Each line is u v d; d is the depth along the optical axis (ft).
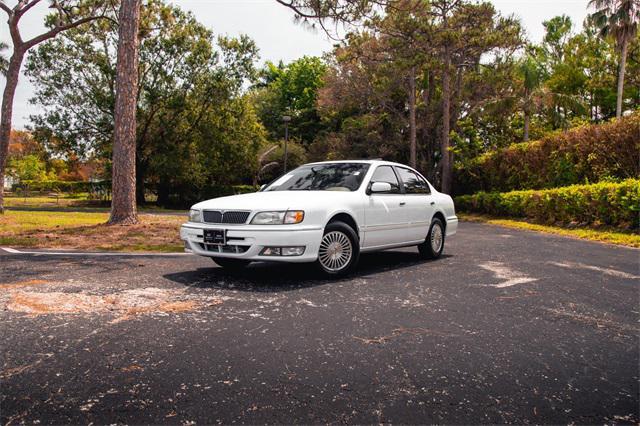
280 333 11.72
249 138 116.88
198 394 8.27
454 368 9.67
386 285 17.85
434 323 12.85
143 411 7.64
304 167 24.20
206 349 10.49
